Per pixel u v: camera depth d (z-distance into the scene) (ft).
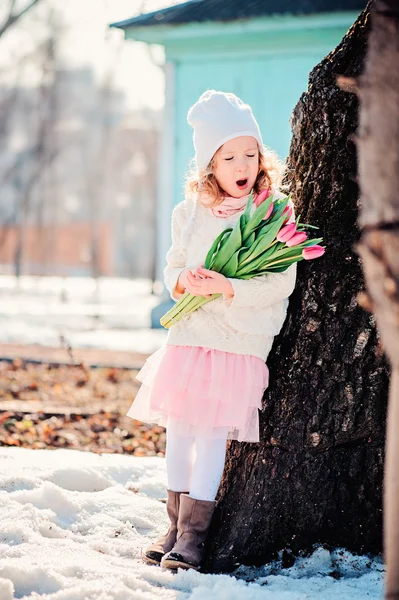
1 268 158.30
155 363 13.11
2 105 152.56
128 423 24.84
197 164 13.24
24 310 66.80
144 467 16.66
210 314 12.59
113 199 181.47
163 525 14.02
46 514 13.44
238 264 12.34
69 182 181.16
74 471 15.43
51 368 34.83
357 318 12.39
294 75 45.16
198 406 12.41
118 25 47.01
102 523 13.75
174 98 47.88
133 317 62.95
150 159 173.47
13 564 11.15
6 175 149.79
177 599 10.77
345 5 42.75
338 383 12.40
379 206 7.59
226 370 12.36
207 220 13.11
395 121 7.51
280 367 12.79
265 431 12.71
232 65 46.47
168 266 13.34
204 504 12.48
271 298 12.37
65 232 181.57
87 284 119.85
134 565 12.05
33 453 16.89
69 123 168.66
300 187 13.19
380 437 12.37
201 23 45.09
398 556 7.85
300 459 12.51
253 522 12.51
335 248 12.61
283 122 45.62
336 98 12.76
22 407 25.90
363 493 12.39
